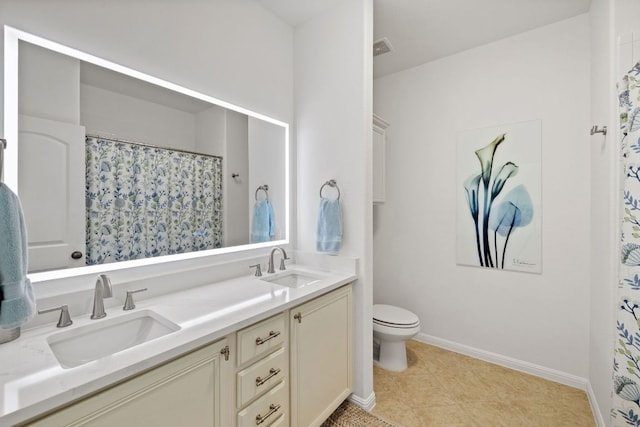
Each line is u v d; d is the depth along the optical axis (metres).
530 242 2.12
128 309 1.15
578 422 1.64
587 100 1.93
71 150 1.13
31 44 1.02
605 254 1.52
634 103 1.15
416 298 2.66
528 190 2.13
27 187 1.02
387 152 2.81
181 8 1.43
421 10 1.91
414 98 2.66
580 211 1.95
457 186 2.44
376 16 1.97
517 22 2.04
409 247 2.69
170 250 1.46
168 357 0.83
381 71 2.74
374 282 2.91
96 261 1.20
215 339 0.98
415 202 2.66
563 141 2.01
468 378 2.06
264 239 1.90
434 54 2.45
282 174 2.02
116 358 0.78
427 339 2.59
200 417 0.95
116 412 0.75
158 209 1.41
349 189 1.82
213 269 1.58
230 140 1.72
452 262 2.47
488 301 2.31
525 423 1.63
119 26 1.21
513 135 2.18
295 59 2.08
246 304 1.23
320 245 1.86
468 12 1.93
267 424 1.20
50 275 1.05
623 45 1.27
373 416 1.68
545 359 2.08
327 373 1.55
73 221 1.14
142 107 1.34
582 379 1.94
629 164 1.17
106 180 1.23
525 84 2.14
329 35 1.90
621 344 1.21
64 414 0.66
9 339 0.88
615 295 1.37
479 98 2.34
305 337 1.40
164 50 1.37
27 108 1.01
